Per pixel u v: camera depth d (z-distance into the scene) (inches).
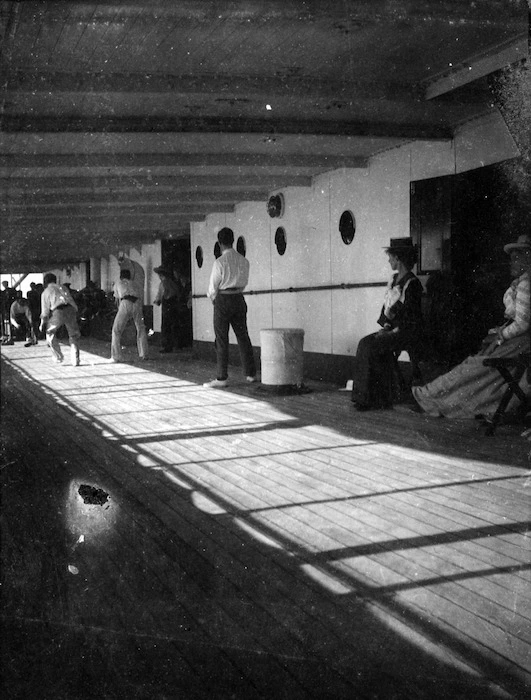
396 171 358.6
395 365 320.5
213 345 600.4
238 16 184.2
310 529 163.2
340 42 211.6
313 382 435.2
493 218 303.3
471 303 314.0
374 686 94.2
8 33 194.5
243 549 150.6
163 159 352.2
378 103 268.7
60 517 165.9
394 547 149.6
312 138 321.1
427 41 214.5
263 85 249.8
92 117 275.3
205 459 238.8
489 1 192.7
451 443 244.5
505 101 233.5
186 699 91.4
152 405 361.7
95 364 583.2
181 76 242.4
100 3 177.5
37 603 115.6
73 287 826.2
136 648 102.1
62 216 494.6
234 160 362.9
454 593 125.8
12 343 823.7
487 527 159.5
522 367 261.3
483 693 93.2
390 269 370.3
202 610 116.8
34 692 93.2
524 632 110.3
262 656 101.8
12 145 315.9
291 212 464.4
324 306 433.4
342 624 113.5
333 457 233.9
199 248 618.2
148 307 725.9
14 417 330.3
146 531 161.8
